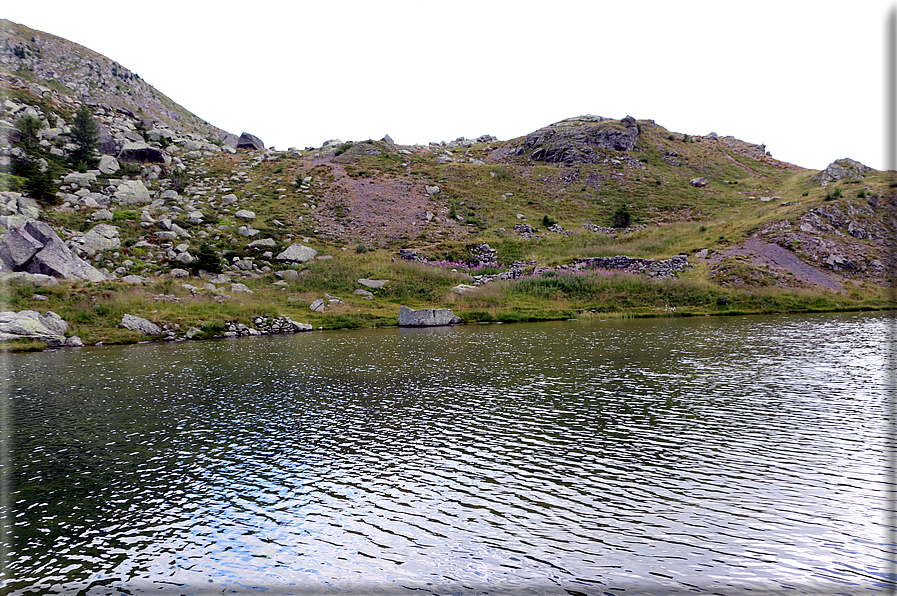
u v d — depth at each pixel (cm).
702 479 1247
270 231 6625
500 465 1365
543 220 8169
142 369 2656
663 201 9100
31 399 2086
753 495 1161
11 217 5003
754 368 2420
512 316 4847
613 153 11138
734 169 11162
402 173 9694
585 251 6738
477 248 6938
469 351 3083
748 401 1875
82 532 1080
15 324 3388
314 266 5788
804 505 1109
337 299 5091
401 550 984
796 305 5062
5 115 8369
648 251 6744
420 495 1208
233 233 6328
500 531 1042
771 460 1346
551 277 5784
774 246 6212
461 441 1546
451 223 7831
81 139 7888
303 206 7819
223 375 2497
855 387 2042
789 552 941
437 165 10538
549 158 11156
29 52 15562
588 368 2512
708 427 1611
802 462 1328
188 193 7688
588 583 866
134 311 3978
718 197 9269
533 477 1286
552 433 1595
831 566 895
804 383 2119
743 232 6731
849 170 8612
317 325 4444
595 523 1062
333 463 1409
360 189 8688
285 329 4222
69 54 16775
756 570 891
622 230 7950
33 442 1600
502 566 923
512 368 2553
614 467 1330
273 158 10319
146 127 11200
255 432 1667
